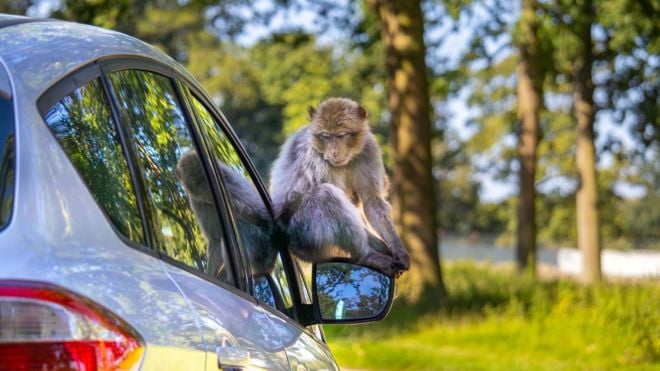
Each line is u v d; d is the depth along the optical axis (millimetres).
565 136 47688
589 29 30625
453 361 13773
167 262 2686
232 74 56750
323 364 3746
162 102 3250
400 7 20734
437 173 76625
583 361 14523
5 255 2025
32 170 2189
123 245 2424
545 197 67000
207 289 2852
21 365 1956
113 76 2848
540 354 15078
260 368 2893
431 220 20469
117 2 19562
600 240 31531
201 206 3297
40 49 2521
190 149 3381
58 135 2365
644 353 14719
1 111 2240
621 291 18938
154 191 2861
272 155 57688
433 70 30922
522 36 29219
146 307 2326
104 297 2168
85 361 2031
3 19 2680
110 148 2645
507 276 27500
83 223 2275
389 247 6406
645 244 78438
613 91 31719
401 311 18906
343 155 6359
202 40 57281
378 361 13578
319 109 6551
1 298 1960
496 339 15977
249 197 4078
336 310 4145
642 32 26828
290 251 4746
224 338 2703
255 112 58750
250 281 3502
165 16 55625
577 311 16766
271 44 26422
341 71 41719
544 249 66438
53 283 2043
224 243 3367
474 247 68500
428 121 20766
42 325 1986
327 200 5234
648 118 30891
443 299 19578
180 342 2412
